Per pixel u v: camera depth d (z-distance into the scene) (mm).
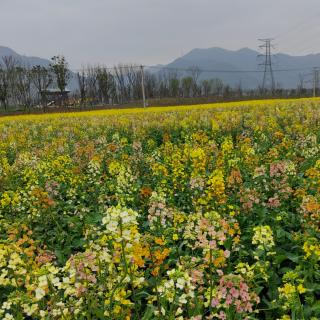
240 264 4844
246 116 25000
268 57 110688
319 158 12219
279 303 4980
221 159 11227
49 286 4234
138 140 18688
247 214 7711
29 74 75750
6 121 36875
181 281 3971
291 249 6586
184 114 29672
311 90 98312
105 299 4438
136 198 9203
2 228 8047
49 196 9227
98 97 90062
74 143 19172
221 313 4152
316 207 6570
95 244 4613
